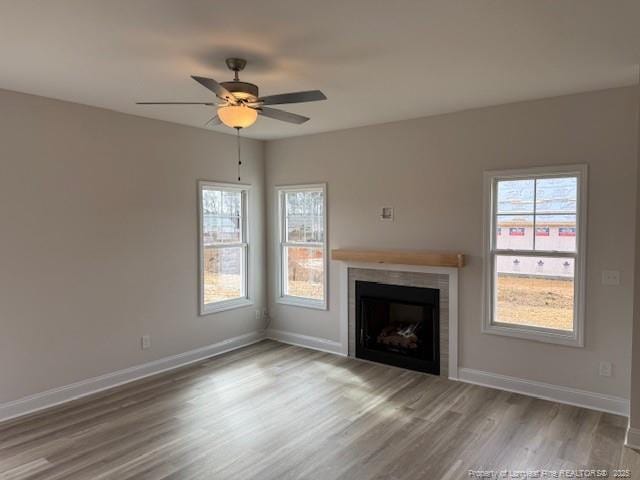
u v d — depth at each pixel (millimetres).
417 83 3459
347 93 3730
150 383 4410
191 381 4465
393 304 5230
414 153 4660
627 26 2439
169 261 4789
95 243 4148
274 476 2809
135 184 4449
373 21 2365
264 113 3094
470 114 4293
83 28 2436
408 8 2213
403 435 3332
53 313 3879
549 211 3990
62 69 3096
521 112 4012
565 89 3635
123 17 2303
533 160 3977
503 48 2758
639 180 3072
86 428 3457
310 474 2830
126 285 4410
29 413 3719
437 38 2594
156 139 4625
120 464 2949
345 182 5191
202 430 3426
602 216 3678
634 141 3537
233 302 5582
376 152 4930
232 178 5465
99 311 4199
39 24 2383
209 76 3268
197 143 5035
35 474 2834
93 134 4109
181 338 4945
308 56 2873
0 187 3537
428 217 4598
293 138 5617
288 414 3703
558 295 3980
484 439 3268
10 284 3611
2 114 3539
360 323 5145
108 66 3043
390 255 4695
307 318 5645
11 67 3053
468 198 4340
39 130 3750
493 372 4285
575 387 3867
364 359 5125
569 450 3109
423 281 4656
